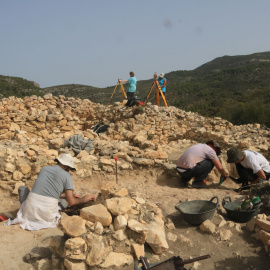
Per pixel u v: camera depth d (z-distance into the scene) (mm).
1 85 45500
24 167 5816
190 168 5570
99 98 64062
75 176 6070
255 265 3379
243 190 5465
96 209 3607
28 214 4102
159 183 6215
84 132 9633
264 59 149750
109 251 3322
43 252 3473
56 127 11406
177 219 4355
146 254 3494
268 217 4059
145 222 3766
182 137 10695
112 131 10688
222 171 5637
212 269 3352
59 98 14023
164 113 12141
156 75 13445
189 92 74062
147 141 8812
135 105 12711
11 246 3598
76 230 3281
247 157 5516
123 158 6641
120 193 4238
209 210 4129
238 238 3889
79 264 3125
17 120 10781
